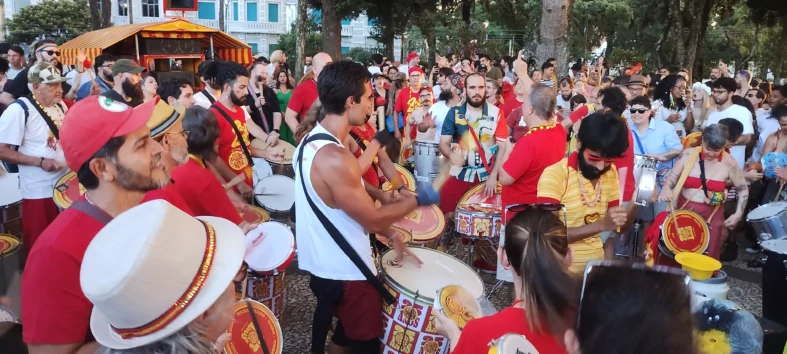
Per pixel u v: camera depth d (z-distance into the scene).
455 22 32.41
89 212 1.78
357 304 2.82
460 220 4.30
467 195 4.67
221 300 1.47
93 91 5.98
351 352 3.00
